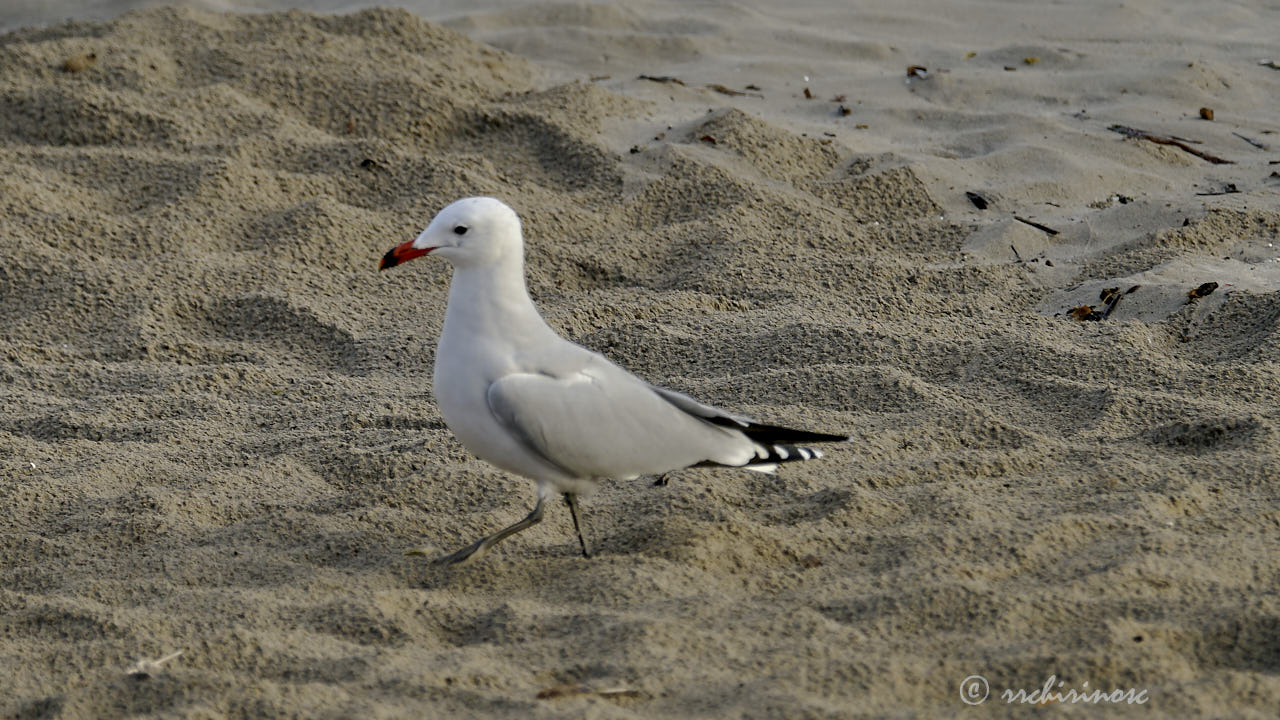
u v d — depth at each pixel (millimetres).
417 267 13141
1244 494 8250
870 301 12133
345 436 9695
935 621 6770
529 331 7461
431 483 8703
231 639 6664
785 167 15156
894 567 7398
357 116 16000
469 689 6199
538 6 20641
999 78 17750
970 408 9742
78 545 8016
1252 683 6082
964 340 11109
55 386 10789
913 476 8688
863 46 19172
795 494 8516
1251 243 13016
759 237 13484
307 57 17109
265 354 11555
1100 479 8484
